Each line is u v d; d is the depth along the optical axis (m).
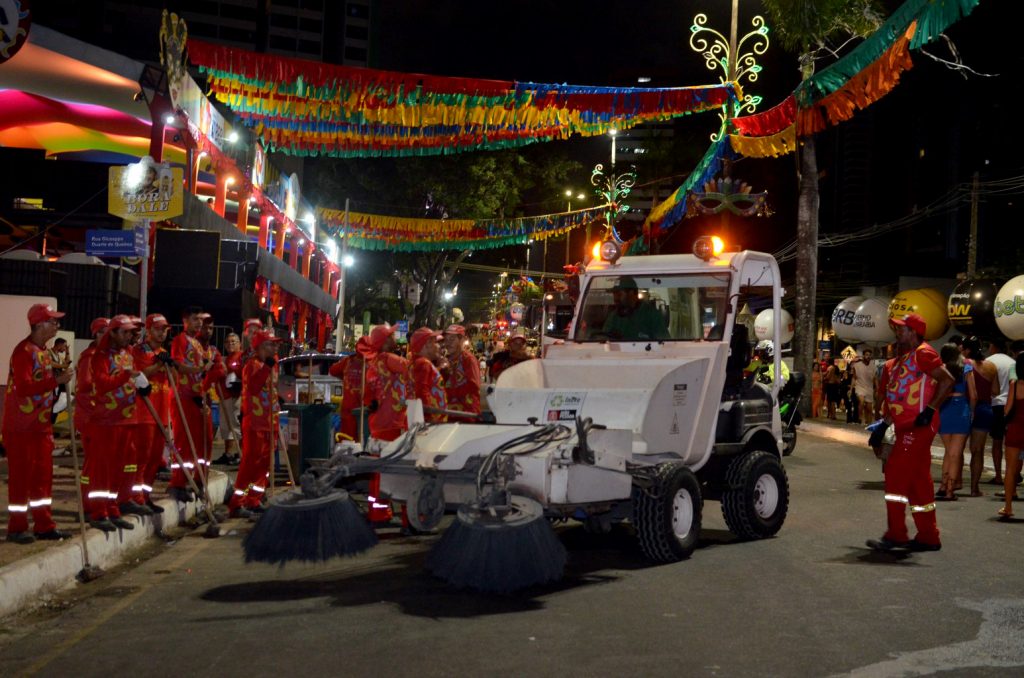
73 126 25.03
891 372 9.34
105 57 18.31
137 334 10.09
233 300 20.03
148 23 50.00
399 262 54.66
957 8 12.28
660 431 8.60
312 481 7.20
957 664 5.62
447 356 11.64
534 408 8.65
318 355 16.62
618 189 41.16
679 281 10.00
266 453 10.95
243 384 10.92
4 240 22.72
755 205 17.91
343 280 35.31
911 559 8.81
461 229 37.84
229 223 24.33
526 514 6.80
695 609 6.91
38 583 7.18
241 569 8.30
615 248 10.23
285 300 30.28
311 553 6.95
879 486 14.27
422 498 7.65
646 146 59.81
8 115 24.08
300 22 135.12
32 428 8.08
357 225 37.00
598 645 5.98
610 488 7.78
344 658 5.70
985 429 13.44
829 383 29.39
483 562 6.57
